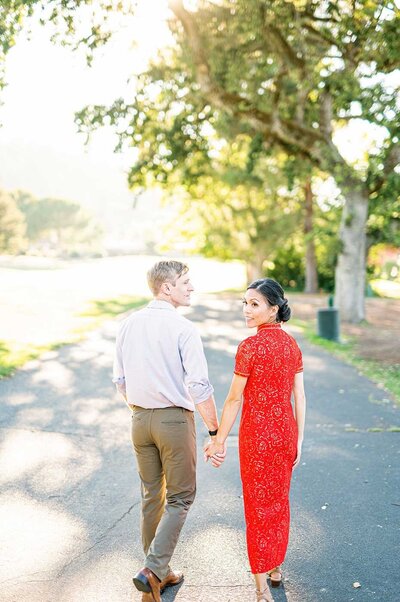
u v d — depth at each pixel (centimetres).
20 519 425
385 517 433
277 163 3012
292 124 1673
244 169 3073
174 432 321
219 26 1274
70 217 13838
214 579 346
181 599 324
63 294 2580
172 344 318
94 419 698
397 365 1114
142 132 1652
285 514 323
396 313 2364
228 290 3847
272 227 3547
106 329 1565
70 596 324
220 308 2338
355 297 1881
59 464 543
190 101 1655
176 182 2139
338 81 1355
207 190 3397
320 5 1177
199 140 1795
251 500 317
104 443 610
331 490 487
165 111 1662
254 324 324
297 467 545
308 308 2550
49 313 1878
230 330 1614
